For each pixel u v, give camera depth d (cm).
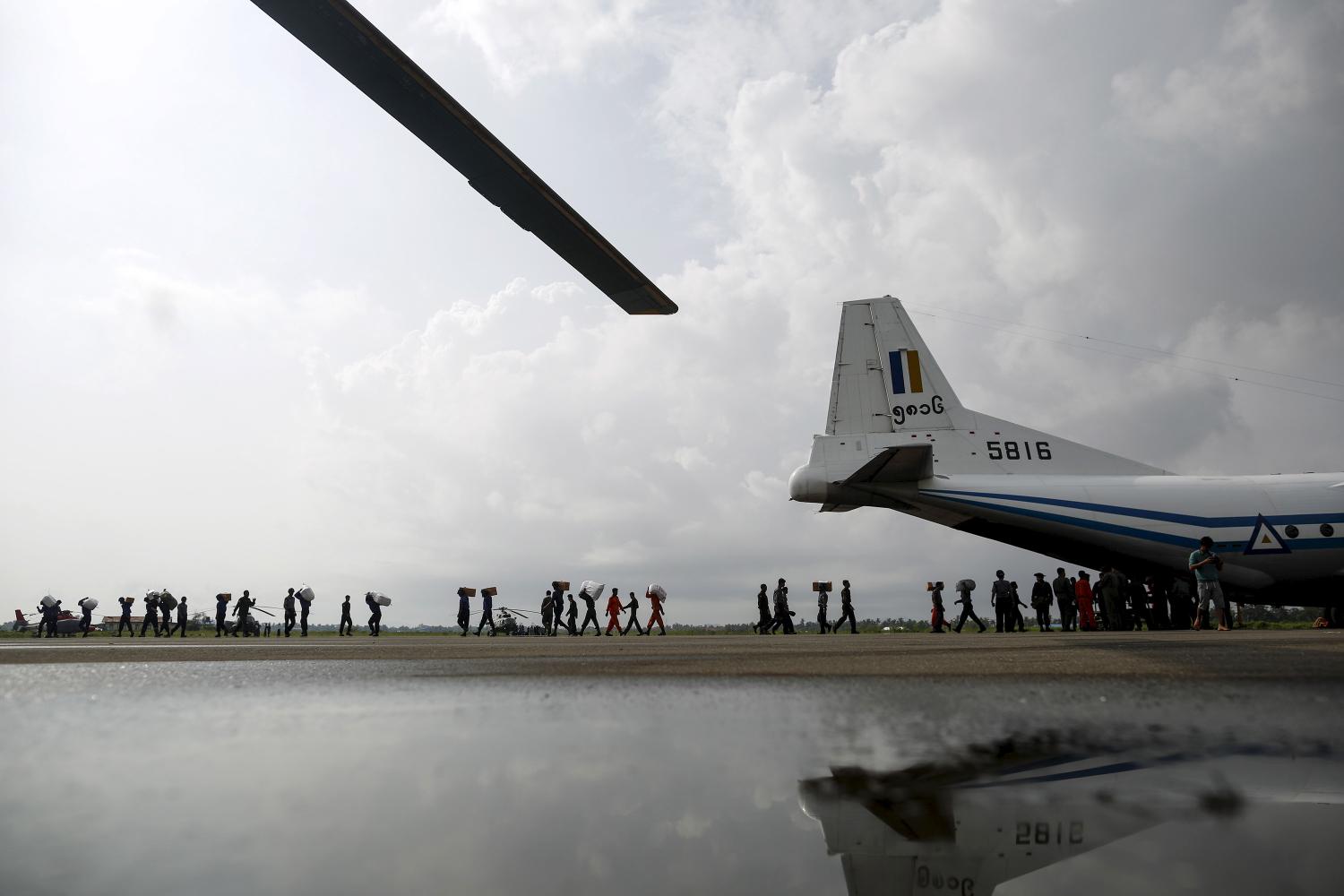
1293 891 71
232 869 80
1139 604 2059
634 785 126
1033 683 331
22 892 72
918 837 93
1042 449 1877
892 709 238
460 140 978
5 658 695
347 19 846
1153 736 178
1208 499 1775
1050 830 96
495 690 316
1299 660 456
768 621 2744
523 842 91
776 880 76
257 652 791
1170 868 79
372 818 105
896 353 1930
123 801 115
